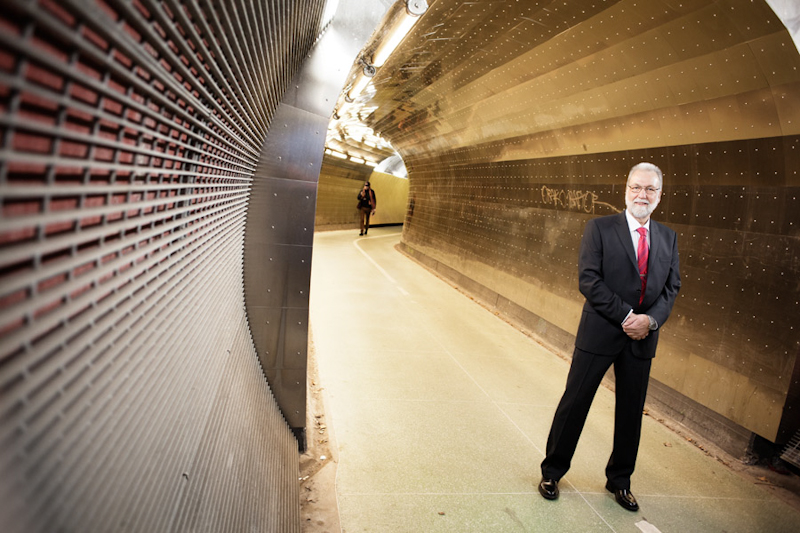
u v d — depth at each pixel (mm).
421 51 5648
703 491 2955
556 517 2596
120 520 798
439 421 3584
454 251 9641
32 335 540
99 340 827
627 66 3717
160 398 1148
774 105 2881
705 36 2957
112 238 853
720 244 3533
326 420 3428
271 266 2764
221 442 1537
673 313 3959
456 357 5047
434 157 10500
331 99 2705
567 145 5254
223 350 1949
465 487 2793
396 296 7715
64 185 604
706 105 3330
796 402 3086
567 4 3521
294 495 2203
